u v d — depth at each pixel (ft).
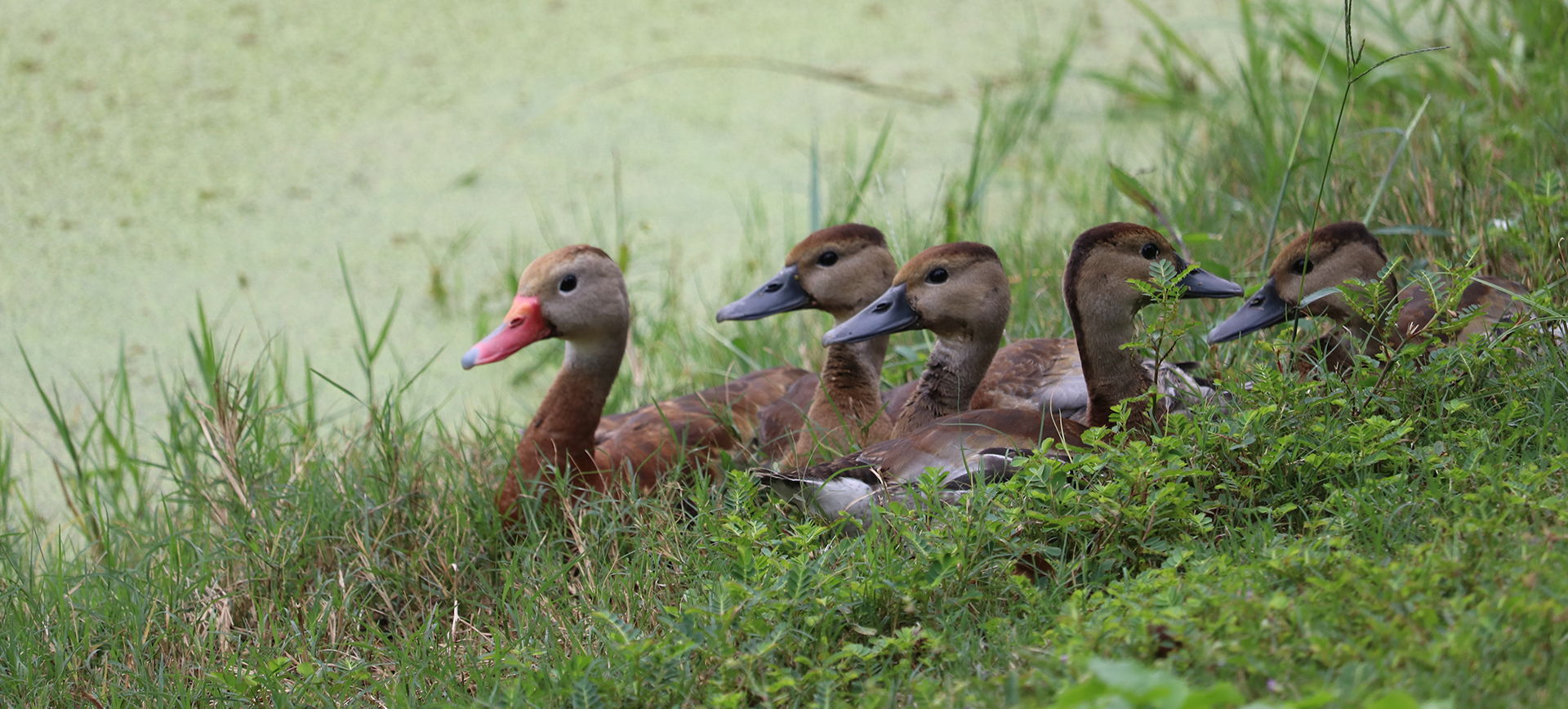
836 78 57.47
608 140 53.78
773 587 21.15
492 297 44.70
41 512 35.96
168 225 48.21
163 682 24.93
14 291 44.45
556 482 28.96
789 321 41.60
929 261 29.09
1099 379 26.58
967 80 57.31
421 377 41.50
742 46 60.39
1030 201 47.52
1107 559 22.39
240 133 53.36
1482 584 18.62
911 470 25.57
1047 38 60.80
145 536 31.91
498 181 51.26
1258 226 38.83
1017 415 26.50
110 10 61.62
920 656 21.04
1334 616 18.04
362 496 30.27
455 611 25.99
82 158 51.21
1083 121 53.83
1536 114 40.47
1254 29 50.96
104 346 42.16
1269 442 23.70
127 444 38.22
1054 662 18.07
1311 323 31.40
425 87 56.95
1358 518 21.71
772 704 19.75
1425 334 26.14
